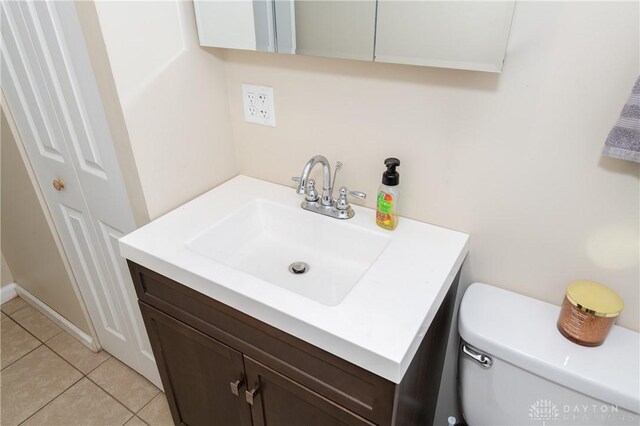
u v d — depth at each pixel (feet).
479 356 3.29
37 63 3.80
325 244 4.04
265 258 4.07
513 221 3.38
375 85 3.51
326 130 3.97
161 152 3.91
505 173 3.26
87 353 6.32
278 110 4.18
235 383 3.63
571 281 3.34
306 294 3.63
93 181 4.20
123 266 4.67
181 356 4.14
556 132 2.94
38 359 6.22
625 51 2.55
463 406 3.70
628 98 2.57
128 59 3.42
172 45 3.72
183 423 4.96
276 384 3.36
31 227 5.57
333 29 3.31
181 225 3.84
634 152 2.50
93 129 3.82
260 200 4.30
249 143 4.59
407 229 3.73
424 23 2.95
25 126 4.49
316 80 3.79
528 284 3.55
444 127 3.35
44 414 5.48
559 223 3.20
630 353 3.02
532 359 3.02
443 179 3.55
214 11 3.71
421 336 2.77
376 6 3.08
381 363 2.53
